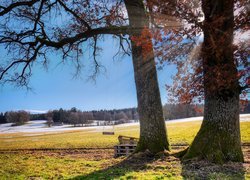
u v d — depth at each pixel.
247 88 13.74
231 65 12.95
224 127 13.80
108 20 18.17
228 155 13.51
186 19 11.76
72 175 13.29
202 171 11.84
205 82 13.31
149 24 15.01
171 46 12.52
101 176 12.16
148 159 15.27
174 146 25.16
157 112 16.56
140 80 16.89
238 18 12.11
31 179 13.18
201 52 12.76
